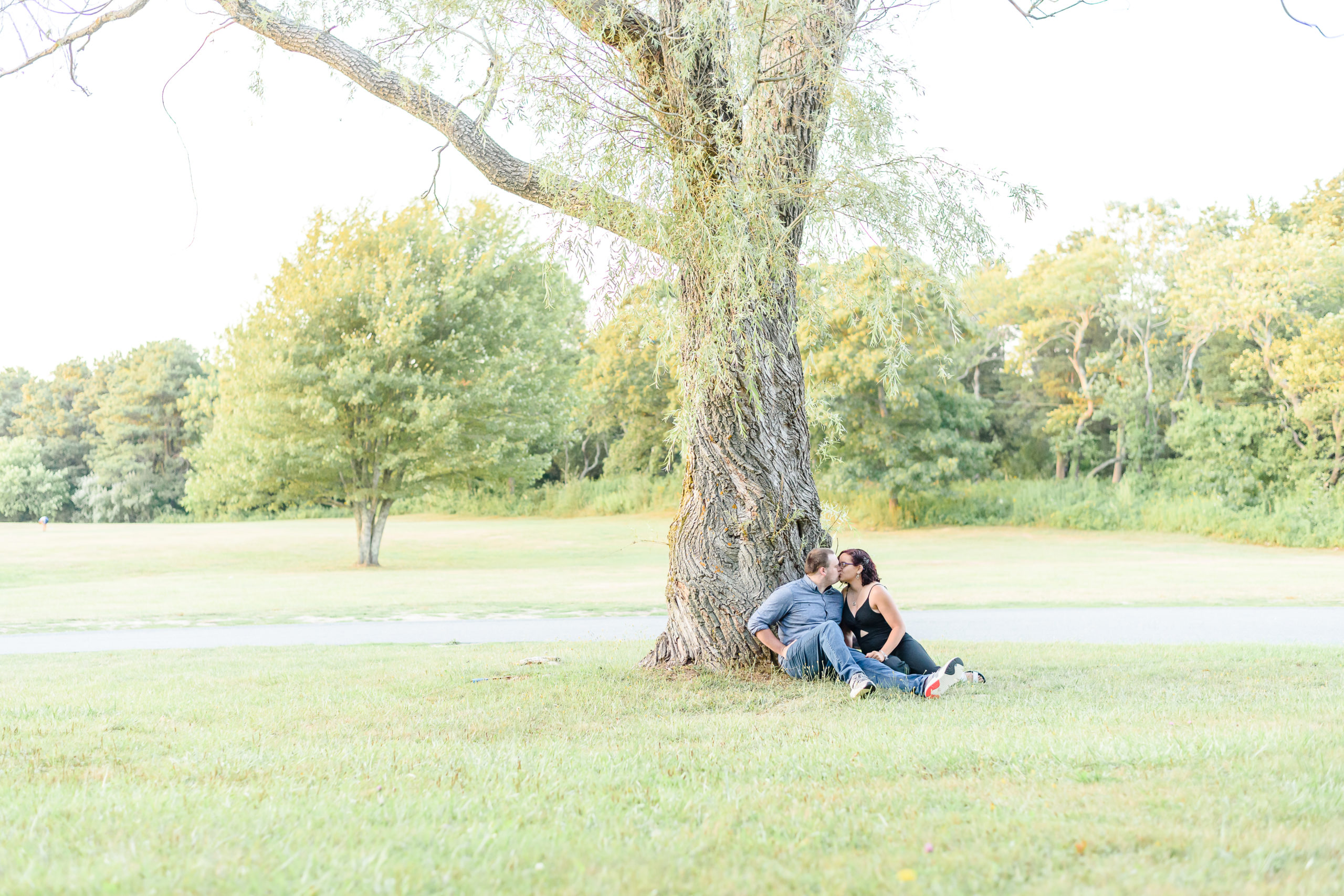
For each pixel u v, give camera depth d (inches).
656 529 1930.4
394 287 1304.1
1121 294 1952.5
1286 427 1641.2
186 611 713.6
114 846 131.9
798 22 290.2
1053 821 138.2
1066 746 195.3
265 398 1275.8
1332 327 1555.1
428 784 177.3
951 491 1833.2
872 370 1653.5
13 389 3602.4
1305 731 205.5
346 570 1307.8
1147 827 133.7
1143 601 703.1
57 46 351.9
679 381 328.8
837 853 129.1
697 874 120.3
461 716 266.4
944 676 287.1
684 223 300.4
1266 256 1649.9
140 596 863.7
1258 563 1170.6
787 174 314.2
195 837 135.7
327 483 1375.5
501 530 2016.5
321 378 1301.7
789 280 327.0
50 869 120.1
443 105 327.0
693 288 316.5
